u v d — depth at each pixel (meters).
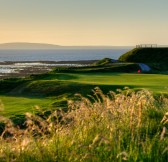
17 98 41.16
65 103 32.16
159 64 105.81
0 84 55.78
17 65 196.25
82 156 7.44
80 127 9.42
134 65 87.56
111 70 81.44
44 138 8.56
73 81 50.28
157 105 14.16
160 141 8.14
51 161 7.46
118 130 9.25
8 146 7.78
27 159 7.45
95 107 10.95
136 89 34.28
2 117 7.77
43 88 47.91
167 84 44.72
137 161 7.45
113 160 7.39
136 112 10.75
